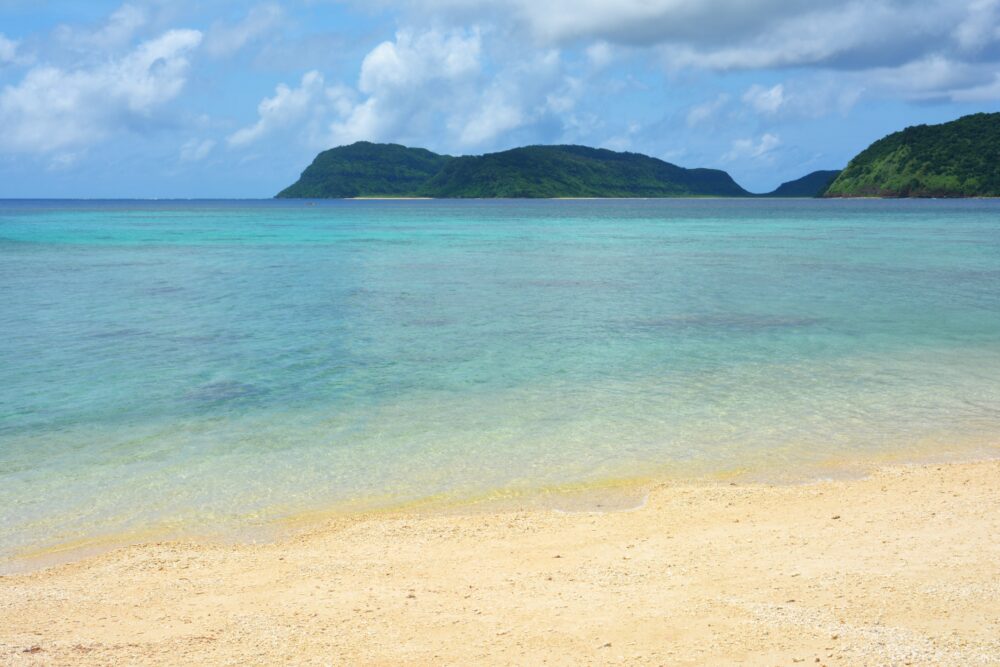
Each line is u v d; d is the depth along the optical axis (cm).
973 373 1944
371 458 1335
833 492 1161
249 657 678
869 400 1694
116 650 692
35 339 2392
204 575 902
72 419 1555
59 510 1109
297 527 1057
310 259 5359
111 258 5394
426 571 907
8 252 5941
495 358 2138
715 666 636
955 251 5897
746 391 1777
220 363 2062
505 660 663
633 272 4447
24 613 795
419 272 4478
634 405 1662
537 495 1175
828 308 3045
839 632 689
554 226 10525
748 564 892
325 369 1997
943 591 775
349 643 705
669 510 1105
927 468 1261
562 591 830
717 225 10562
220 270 4575
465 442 1419
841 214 13962
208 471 1270
